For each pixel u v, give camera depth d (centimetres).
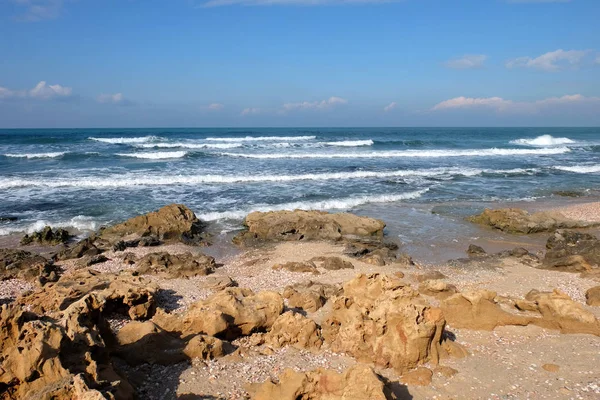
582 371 864
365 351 905
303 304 1212
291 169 3666
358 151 5256
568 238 1903
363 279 1066
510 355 934
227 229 2141
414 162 4381
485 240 2045
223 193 2788
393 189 3016
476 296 1084
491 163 4469
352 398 661
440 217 2400
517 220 2164
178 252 1812
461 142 7150
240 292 1186
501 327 1073
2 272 1527
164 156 4297
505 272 1572
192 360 880
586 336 1021
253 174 3375
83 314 830
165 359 868
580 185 3362
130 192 2762
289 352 942
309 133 10556
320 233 2012
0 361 650
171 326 1003
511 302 1209
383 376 831
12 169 3419
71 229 2067
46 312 1116
